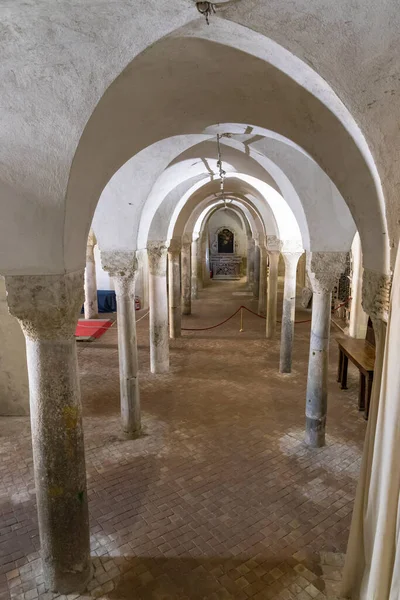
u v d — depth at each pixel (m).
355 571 3.97
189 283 16.81
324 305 6.62
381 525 3.20
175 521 5.25
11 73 2.92
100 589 4.27
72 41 2.79
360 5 2.44
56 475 3.95
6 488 5.91
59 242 3.49
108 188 6.43
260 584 4.32
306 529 5.10
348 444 7.07
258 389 9.43
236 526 5.15
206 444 7.11
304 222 6.48
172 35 2.85
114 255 6.81
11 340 7.82
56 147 3.22
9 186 3.35
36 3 2.48
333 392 9.27
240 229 30.56
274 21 2.63
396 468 3.11
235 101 4.18
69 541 4.11
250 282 23.91
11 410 8.09
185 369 10.72
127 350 7.10
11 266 3.55
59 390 3.84
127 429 7.30
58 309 3.62
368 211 3.51
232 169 8.14
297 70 3.00
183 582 4.36
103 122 3.47
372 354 8.59
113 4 2.54
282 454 6.79
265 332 14.26
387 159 3.06
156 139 4.77
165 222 9.52
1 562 4.61
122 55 2.92
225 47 3.09
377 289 3.54
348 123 3.21
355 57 2.70
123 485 5.99
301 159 5.84
